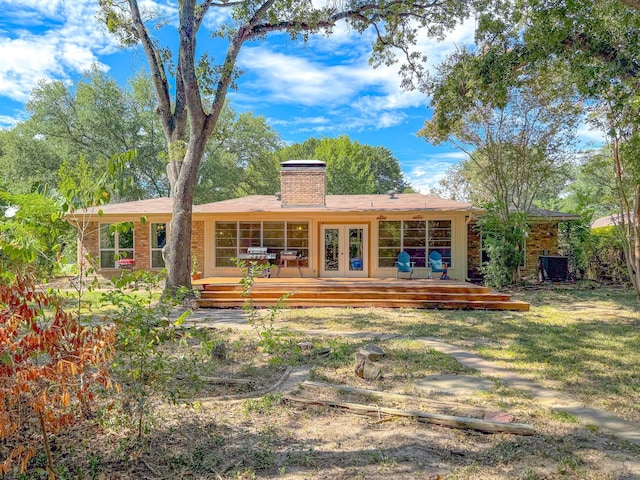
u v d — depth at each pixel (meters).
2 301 2.52
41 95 28.19
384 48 14.36
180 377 5.40
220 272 16.75
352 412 4.52
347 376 5.77
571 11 8.46
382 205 16.72
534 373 5.98
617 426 4.22
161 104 13.69
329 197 19.75
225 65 12.95
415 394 5.10
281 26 13.59
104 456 3.48
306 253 16.58
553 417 4.40
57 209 3.56
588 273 18.06
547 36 8.66
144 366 4.14
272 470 3.34
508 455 3.59
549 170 16.69
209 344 5.07
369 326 9.48
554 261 17.25
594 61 9.09
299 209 15.89
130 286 4.35
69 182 3.58
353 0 13.66
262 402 4.72
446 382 5.57
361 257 16.47
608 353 7.09
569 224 18.22
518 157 16.64
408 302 12.38
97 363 2.72
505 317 10.68
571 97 14.29
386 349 7.24
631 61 8.65
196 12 13.02
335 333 8.66
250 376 5.73
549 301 13.23
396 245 16.31
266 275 16.08
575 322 9.96
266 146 37.62
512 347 7.45
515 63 9.45
